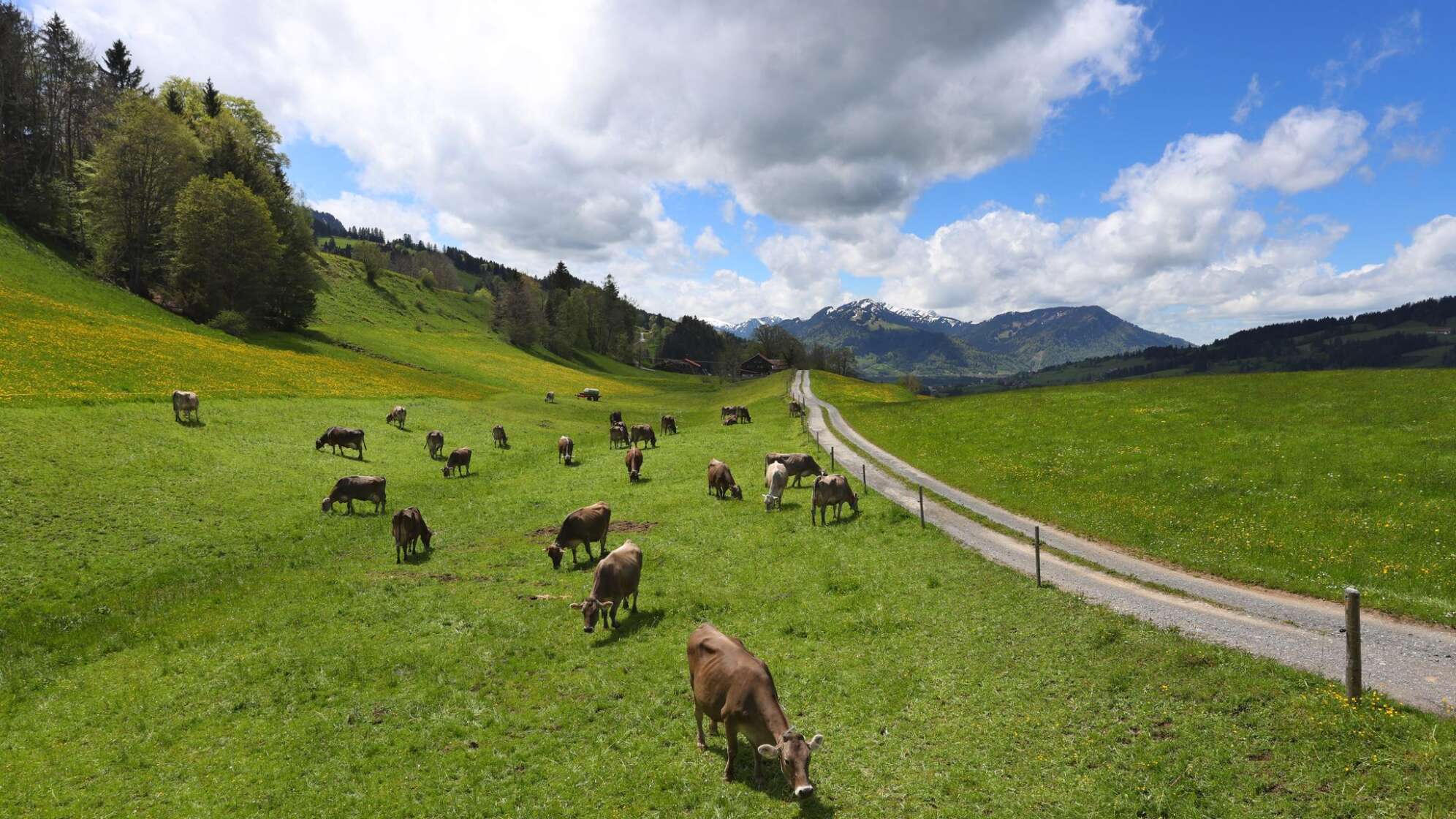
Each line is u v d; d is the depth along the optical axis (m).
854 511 29.48
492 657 16.80
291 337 92.44
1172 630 15.41
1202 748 10.81
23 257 74.12
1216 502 26.83
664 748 12.51
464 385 89.12
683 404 104.06
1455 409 35.34
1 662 17.75
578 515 24.92
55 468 30.94
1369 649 14.28
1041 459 37.47
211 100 122.19
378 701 14.82
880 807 10.33
